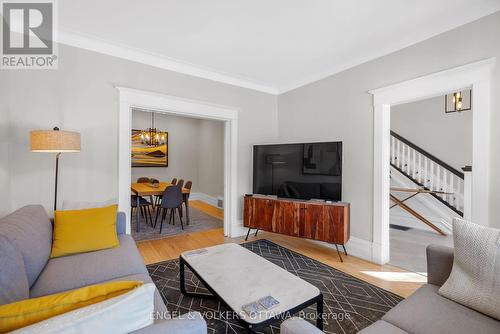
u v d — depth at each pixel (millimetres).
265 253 3328
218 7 2254
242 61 3408
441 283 1532
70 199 2760
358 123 3258
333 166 3283
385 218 3025
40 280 1575
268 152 3848
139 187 4992
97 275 1674
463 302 1303
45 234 1895
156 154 7293
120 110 3035
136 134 6996
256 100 4309
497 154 2154
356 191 3273
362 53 3125
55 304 797
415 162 4992
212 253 2225
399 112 5742
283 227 3494
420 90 2654
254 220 3773
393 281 2561
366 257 3129
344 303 2156
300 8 2256
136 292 821
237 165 4117
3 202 2340
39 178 2602
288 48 3027
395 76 2879
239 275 1798
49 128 2650
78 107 2809
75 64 2795
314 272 2764
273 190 3799
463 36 2354
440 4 2176
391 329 1154
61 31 2672
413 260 3109
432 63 2568
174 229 4496
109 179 2982
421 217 4379
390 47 2902
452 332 1114
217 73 3822
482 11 2221
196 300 2193
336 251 3416
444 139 5133
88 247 2051
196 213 5914
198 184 7848
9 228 1495
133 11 2324
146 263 2975
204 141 7469
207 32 2686
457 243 1416
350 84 3357
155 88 3318
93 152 2891
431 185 4648
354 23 2484
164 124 7410
